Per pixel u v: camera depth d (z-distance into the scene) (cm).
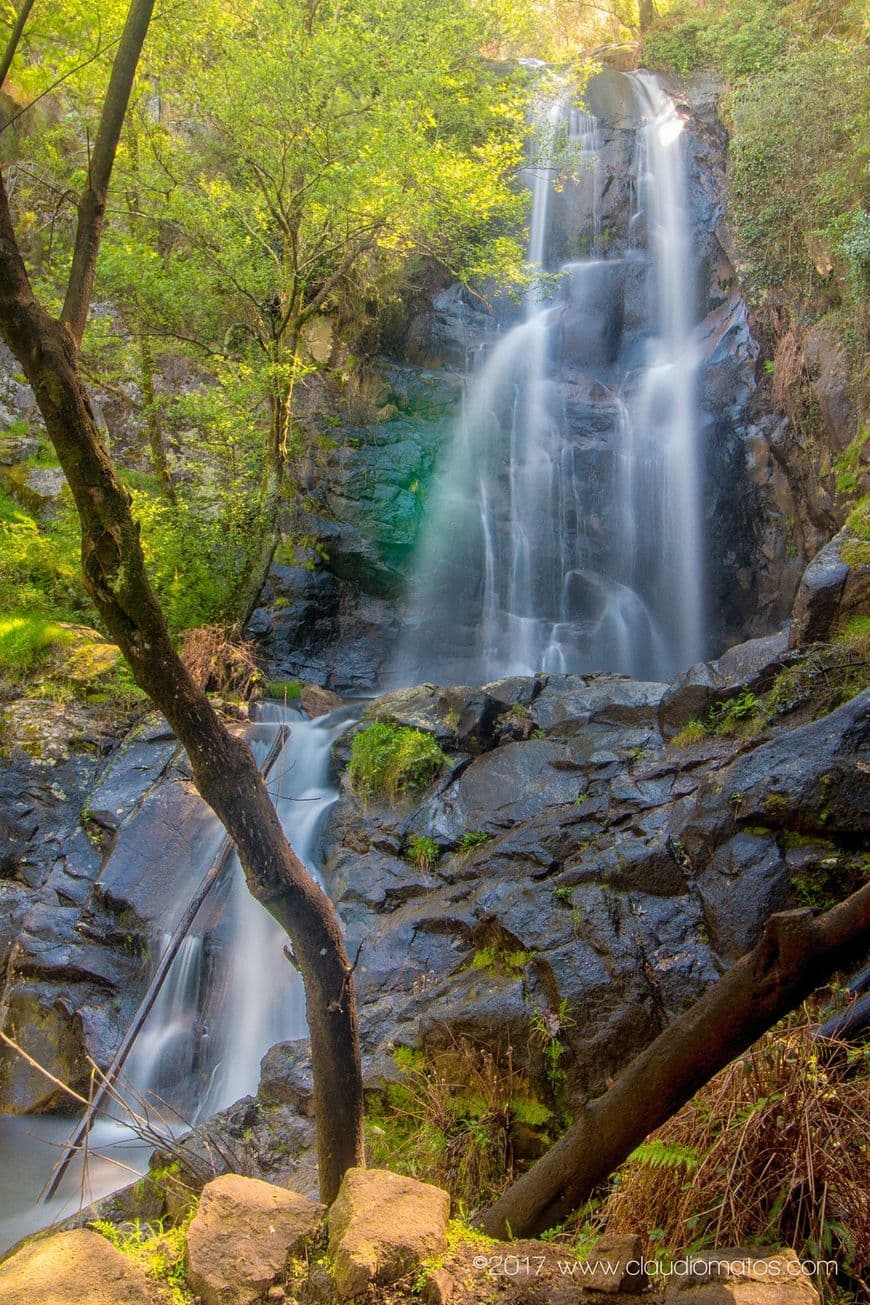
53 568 1183
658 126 1504
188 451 1399
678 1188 294
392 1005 589
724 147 1405
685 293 1428
